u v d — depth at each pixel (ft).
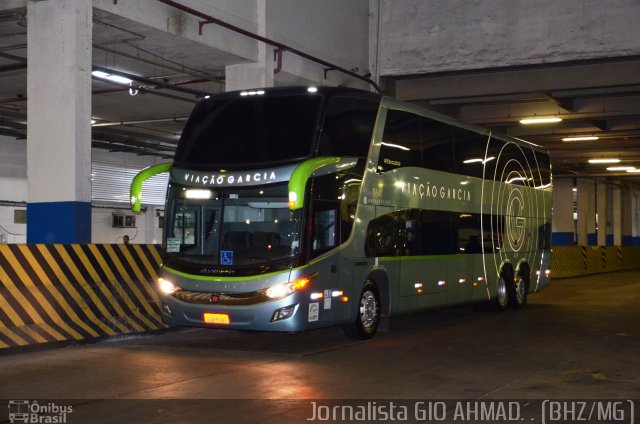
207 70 70.49
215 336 47.26
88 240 50.21
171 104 93.35
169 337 46.50
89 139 50.52
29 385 31.42
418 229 50.67
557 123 114.93
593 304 70.79
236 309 40.04
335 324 42.63
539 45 78.95
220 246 40.88
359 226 44.34
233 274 40.19
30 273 41.16
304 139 41.32
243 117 43.37
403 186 49.01
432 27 83.46
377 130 46.52
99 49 62.49
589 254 141.28
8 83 81.15
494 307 62.69
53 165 49.90
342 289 42.78
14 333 39.55
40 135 50.37
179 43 60.13
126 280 46.96
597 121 106.01
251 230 40.63
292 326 39.55
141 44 60.49
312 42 74.59
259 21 67.26
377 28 85.05
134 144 114.11
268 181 40.73
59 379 32.68
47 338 40.91
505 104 101.45
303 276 39.83
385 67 85.25
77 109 49.62
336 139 42.83
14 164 102.47
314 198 40.78
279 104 43.06
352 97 44.75
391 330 51.49
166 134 118.93
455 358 39.06
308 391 30.60
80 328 43.11
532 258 69.46
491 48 80.89
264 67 66.69
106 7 51.70
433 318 59.21
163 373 34.37
